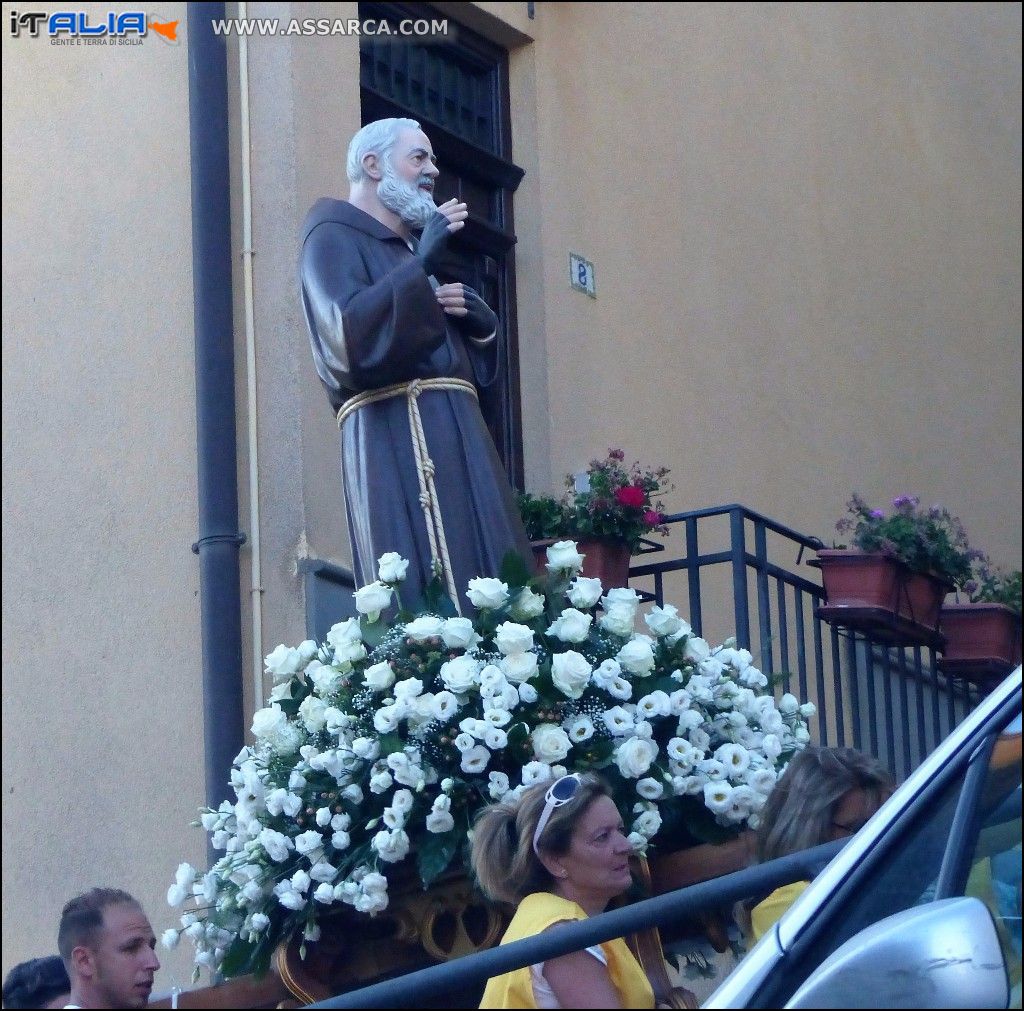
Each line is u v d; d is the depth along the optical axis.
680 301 15.23
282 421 11.84
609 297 14.45
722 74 16.61
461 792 7.85
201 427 11.84
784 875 6.20
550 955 6.00
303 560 11.53
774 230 16.72
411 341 9.08
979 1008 4.40
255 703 11.42
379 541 8.95
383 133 9.72
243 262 12.18
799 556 12.20
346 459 9.23
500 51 14.40
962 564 12.66
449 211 9.34
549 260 13.97
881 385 17.73
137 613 12.12
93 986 6.99
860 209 18.27
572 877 6.91
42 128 13.27
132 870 11.66
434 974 5.89
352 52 12.94
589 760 7.92
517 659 7.98
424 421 9.12
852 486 16.77
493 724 7.82
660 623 8.46
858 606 11.82
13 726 12.29
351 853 7.93
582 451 13.73
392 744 7.90
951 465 18.59
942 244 19.59
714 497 14.83
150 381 12.48
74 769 12.05
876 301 18.08
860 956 4.55
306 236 9.48
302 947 7.96
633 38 15.56
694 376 15.11
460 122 14.02
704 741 8.20
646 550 11.80
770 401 15.93
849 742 13.55
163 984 10.92
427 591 8.53
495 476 9.21
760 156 16.83
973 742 5.32
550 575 8.60
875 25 19.52
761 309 16.20
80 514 12.50
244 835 8.35
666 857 7.98
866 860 5.24
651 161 15.35
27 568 12.55
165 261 12.62
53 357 12.88
